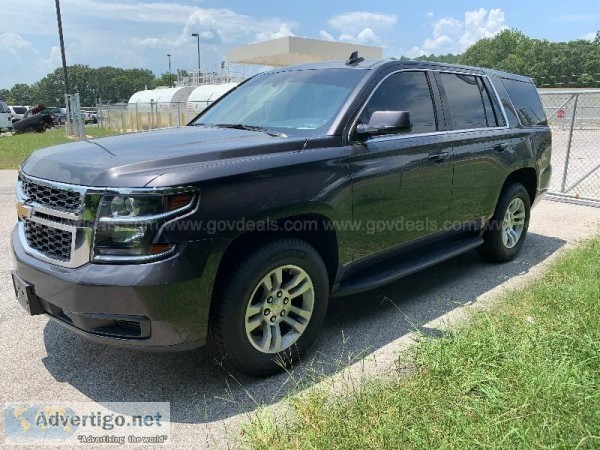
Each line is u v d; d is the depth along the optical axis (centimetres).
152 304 265
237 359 304
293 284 325
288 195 310
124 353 355
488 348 311
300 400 279
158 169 276
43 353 353
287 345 327
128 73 14038
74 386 315
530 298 406
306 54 2798
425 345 324
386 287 484
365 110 375
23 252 313
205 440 266
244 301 296
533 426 242
